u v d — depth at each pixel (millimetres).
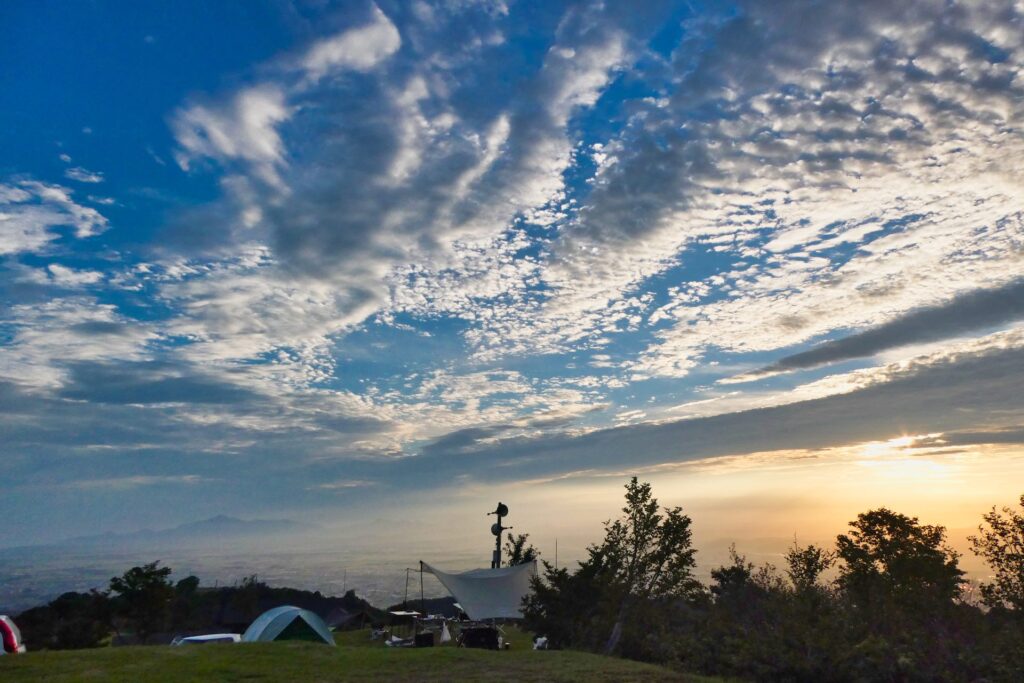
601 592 20125
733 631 13180
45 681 10422
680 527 20391
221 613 41438
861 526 24453
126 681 10406
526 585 30766
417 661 12453
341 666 11914
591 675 11031
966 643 10594
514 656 13219
